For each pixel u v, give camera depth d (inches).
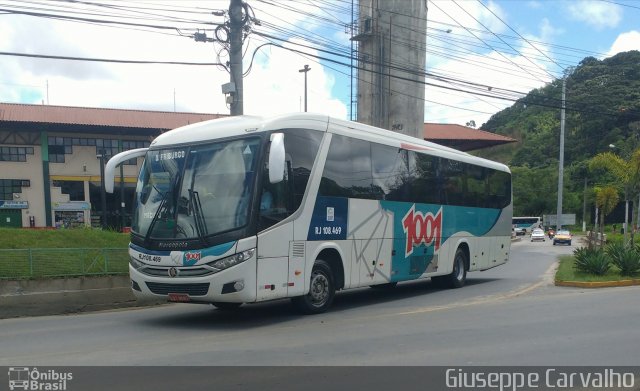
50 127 1697.8
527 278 728.3
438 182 574.6
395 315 411.2
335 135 439.5
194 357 276.1
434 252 563.5
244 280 356.8
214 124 402.6
